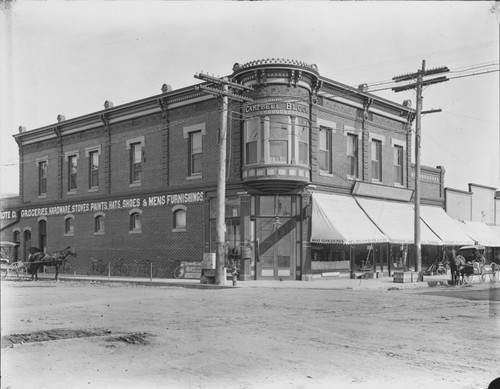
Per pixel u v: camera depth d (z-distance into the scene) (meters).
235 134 25.52
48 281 26.41
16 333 9.88
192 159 27.59
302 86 24.98
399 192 30.94
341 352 8.52
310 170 25.66
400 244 30.80
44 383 6.44
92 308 14.13
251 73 24.53
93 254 31.95
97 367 7.36
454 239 31.48
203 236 26.55
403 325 11.47
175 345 8.97
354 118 28.56
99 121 31.95
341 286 22.20
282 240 25.34
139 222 29.88
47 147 35.12
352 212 26.89
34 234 35.09
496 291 20.98
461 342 9.47
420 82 25.08
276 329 10.72
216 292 19.42
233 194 25.47
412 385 6.50
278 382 6.62
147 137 29.58
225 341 9.35
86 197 32.53
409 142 32.25
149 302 15.88
